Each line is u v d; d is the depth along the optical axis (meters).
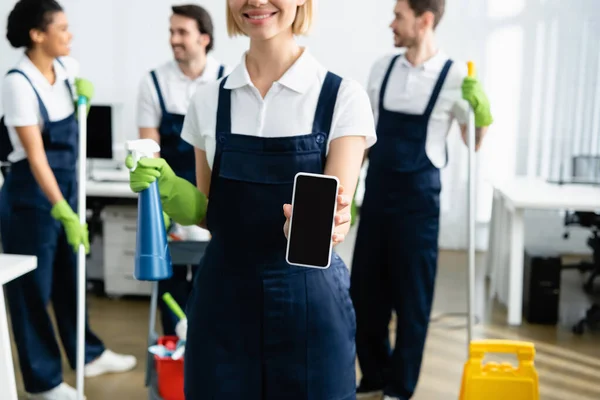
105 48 5.41
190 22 2.88
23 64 2.60
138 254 1.38
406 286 2.67
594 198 3.90
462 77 2.60
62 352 3.46
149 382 2.65
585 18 5.38
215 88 1.44
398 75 2.66
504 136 5.58
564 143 5.54
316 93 1.37
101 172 4.65
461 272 5.12
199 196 1.48
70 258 2.88
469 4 5.46
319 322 1.38
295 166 1.36
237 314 1.38
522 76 5.50
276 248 1.37
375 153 2.70
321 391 1.39
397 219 2.64
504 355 3.50
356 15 5.49
